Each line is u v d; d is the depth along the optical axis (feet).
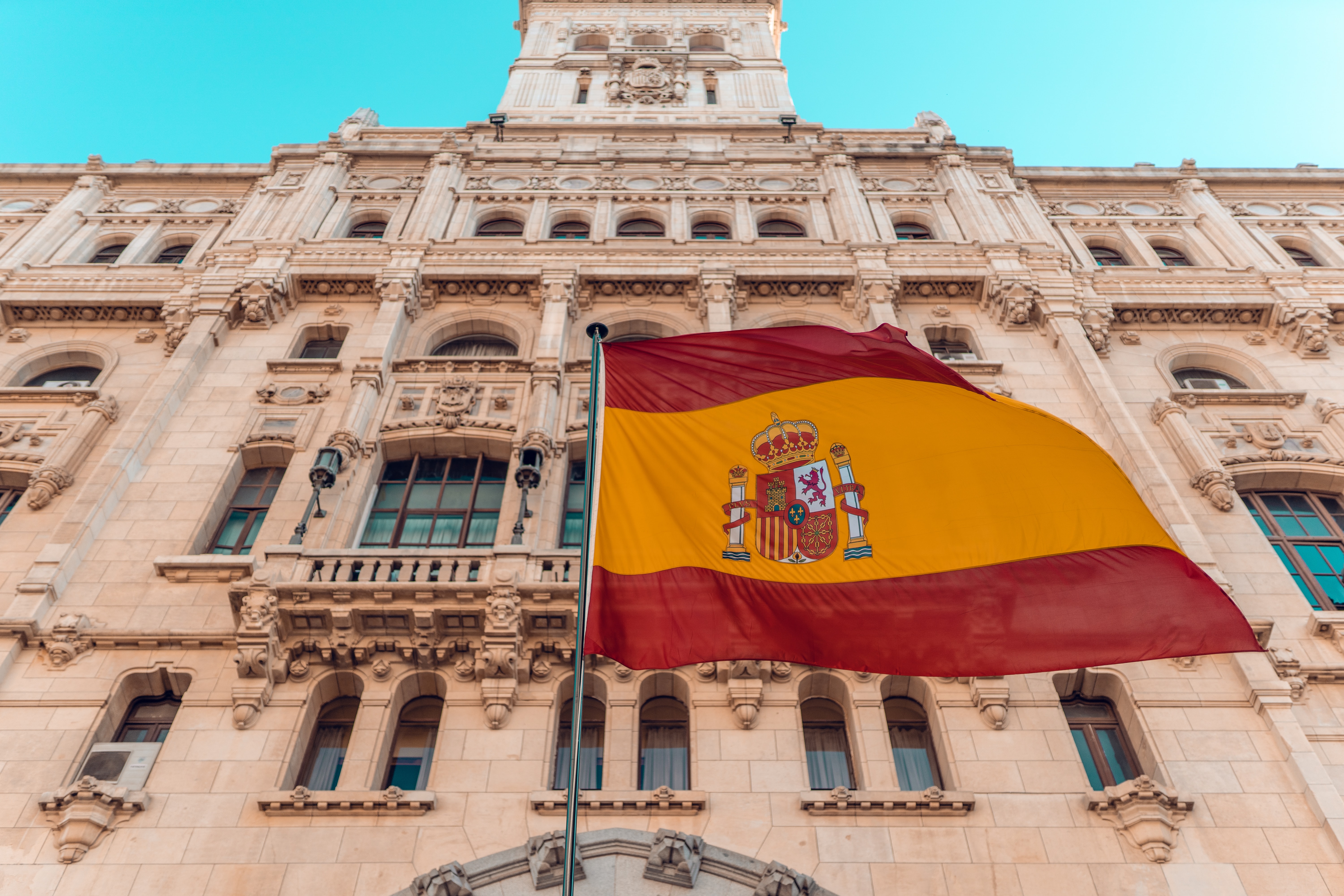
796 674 51.16
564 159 102.99
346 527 60.03
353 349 75.72
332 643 50.57
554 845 41.93
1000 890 41.65
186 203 99.81
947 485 46.37
